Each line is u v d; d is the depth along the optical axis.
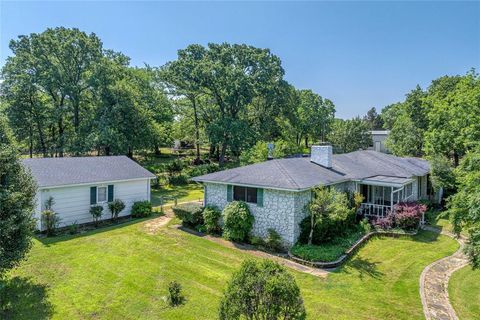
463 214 9.91
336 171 19.70
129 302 9.73
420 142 38.47
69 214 17.80
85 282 10.98
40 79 32.41
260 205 15.83
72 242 15.16
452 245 15.82
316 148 20.62
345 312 9.41
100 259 13.05
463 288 11.09
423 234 17.62
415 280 11.73
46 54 33.19
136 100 38.44
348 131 47.66
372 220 18.56
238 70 37.94
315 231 14.93
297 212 14.98
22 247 9.81
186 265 12.77
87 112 36.62
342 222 16.53
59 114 33.38
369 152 26.22
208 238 16.44
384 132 51.16
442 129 26.69
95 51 35.19
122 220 20.03
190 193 29.80
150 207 21.38
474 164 10.28
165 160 45.62
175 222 19.38
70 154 34.00
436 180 22.33
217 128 38.47
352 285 11.30
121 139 32.72
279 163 18.11
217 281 11.38
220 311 7.30
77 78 35.66
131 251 14.10
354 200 18.58
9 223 9.27
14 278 11.12
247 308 6.96
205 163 43.56
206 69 37.62
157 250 14.34
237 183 16.47
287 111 45.66
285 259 13.83
